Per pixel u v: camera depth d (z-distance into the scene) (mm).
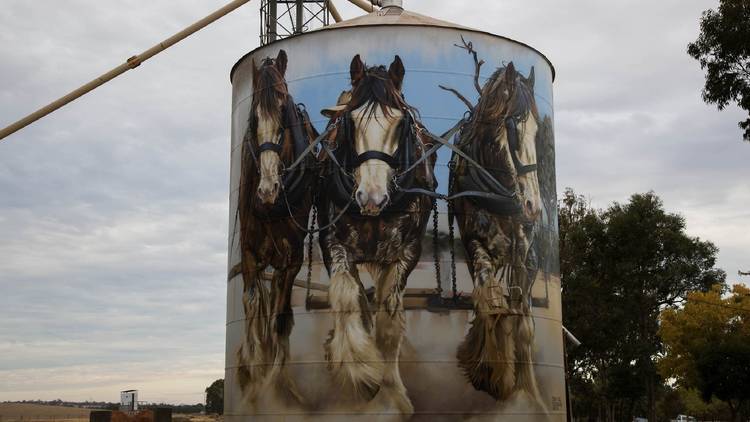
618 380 71688
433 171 30891
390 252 30156
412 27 31984
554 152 35094
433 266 30188
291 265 31250
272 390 30891
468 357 29844
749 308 72750
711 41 40906
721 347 69375
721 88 41188
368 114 31250
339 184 30984
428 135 31172
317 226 31016
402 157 30844
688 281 75875
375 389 29375
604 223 74250
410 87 31516
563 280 72562
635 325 74000
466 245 30641
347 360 29719
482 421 29656
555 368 32469
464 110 31750
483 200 31250
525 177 32562
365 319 29781
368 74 31672
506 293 30953
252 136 33781
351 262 30250
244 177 33906
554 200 34469
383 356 29531
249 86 34469
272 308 31484
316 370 30016
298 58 32875
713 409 125188
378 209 30453
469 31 32500
